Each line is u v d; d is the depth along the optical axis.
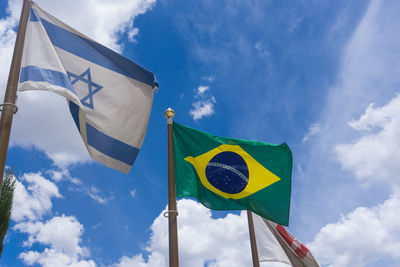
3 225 7.04
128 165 8.04
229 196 10.27
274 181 10.65
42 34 7.28
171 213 8.92
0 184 5.49
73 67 7.89
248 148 10.86
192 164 10.32
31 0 7.61
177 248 8.46
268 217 10.36
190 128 10.62
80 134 7.72
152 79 8.73
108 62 8.44
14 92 6.31
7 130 5.88
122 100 8.30
